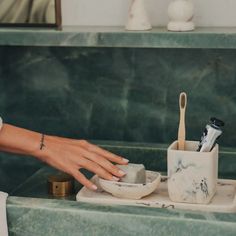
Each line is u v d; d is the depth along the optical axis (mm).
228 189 1245
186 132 1473
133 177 1187
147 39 1281
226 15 1414
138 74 1474
